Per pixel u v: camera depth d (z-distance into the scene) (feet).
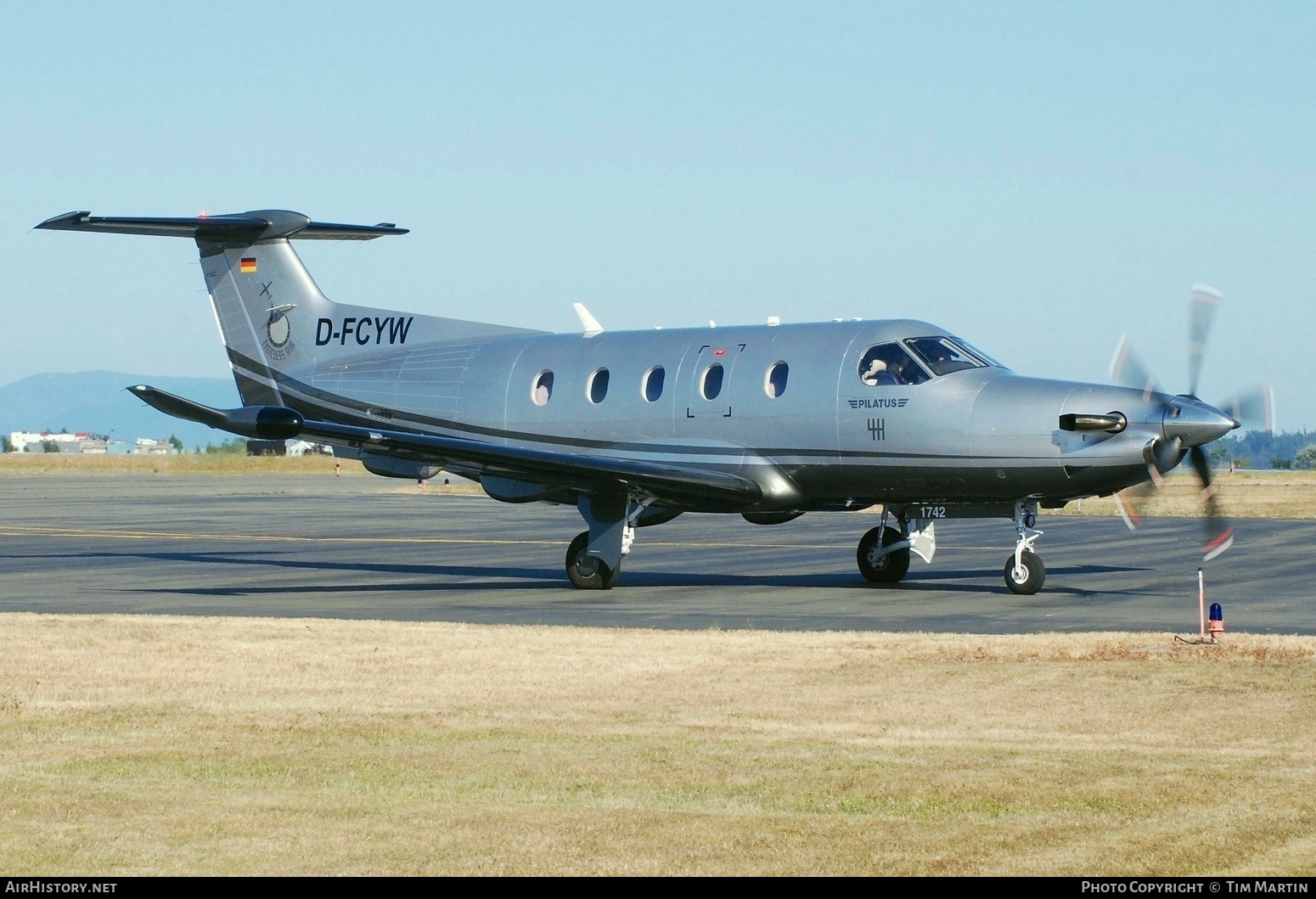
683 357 142.10
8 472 598.34
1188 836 47.55
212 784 55.52
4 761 59.72
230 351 173.06
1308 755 59.11
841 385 131.85
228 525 252.42
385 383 160.86
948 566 166.30
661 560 177.37
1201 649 86.63
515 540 219.61
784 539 220.64
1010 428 123.85
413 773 57.11
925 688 74.79
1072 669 79.97
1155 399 121.19
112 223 158.92
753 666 82.74
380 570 163.32
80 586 142.41
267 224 167.84
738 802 52.47
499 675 80.28
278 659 86.33
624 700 72.59
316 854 46.26
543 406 149.18
